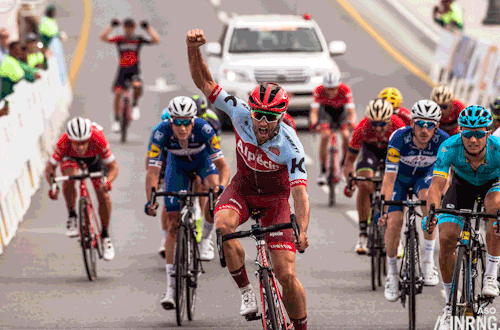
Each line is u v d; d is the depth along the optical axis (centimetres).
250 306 1798
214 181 2441
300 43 5447
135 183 3950
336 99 3700
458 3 10712
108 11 9919
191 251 2259
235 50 5378
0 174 3088
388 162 2277
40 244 3017
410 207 2123
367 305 2306
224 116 5322
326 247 2967
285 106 1667
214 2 10406
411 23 9262
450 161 1983
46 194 3800
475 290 2028
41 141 4347
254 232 1599
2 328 2088
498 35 8500
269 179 1786
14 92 3741
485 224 2900
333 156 3619
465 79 6169
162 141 2305
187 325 2125
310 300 2356
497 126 2889
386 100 2580
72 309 2272
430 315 2208
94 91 6475
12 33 6425
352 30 8862
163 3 10375
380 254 2483
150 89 6519
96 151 2633
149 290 2478
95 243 2633
